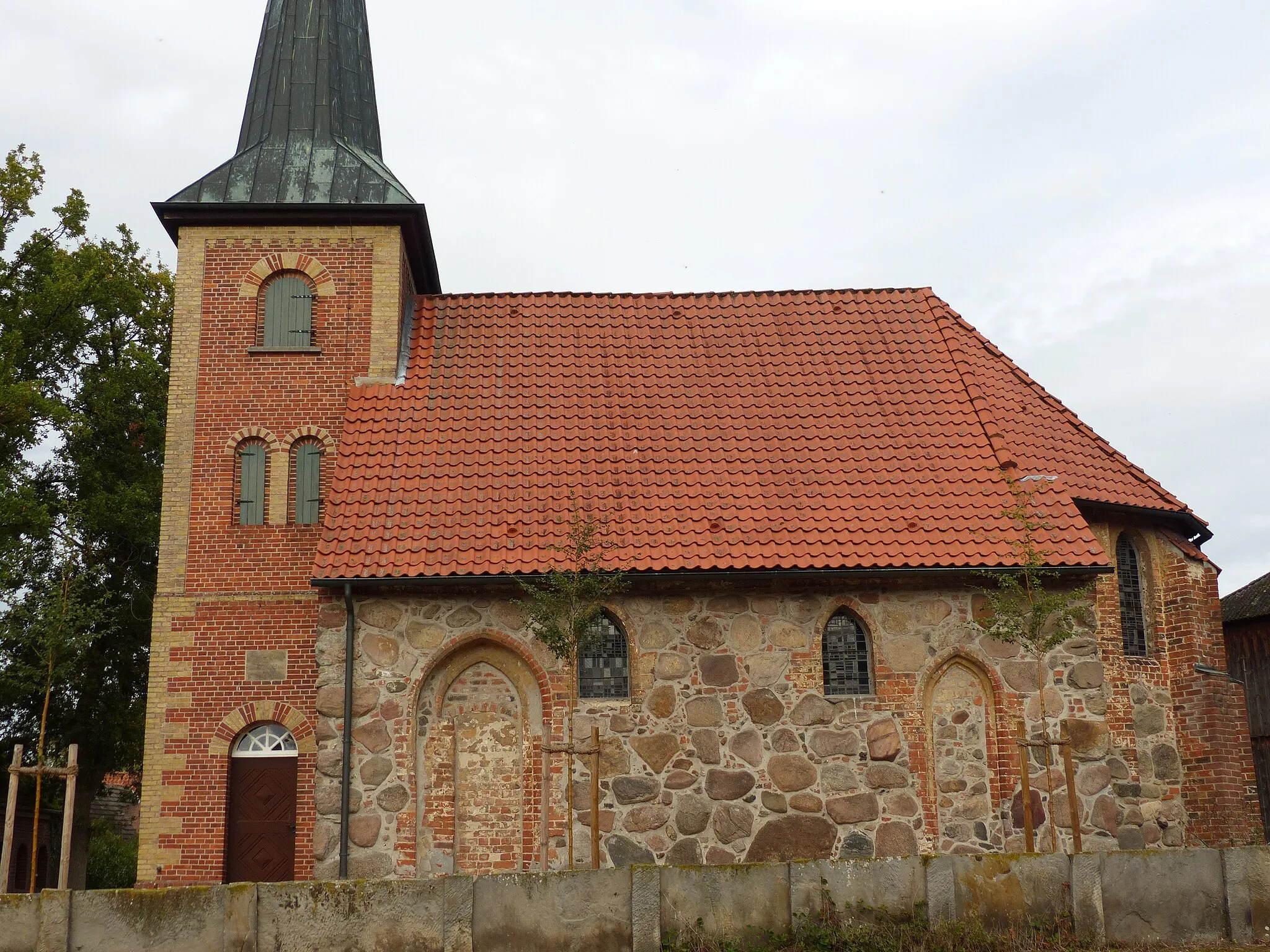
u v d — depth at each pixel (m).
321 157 25.19
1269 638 30.95
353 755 19.59
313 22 26.84
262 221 24.28
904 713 19.91
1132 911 14.82
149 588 33.62
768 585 20.33
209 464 23.11
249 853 21.53
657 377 23.94
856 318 25.56
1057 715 19.94
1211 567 23.03
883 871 14.66
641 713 19.81
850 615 20.50
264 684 22.03
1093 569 19.97
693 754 19.69
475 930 14.08
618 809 19.45
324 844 19.19
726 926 14.37
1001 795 19.73
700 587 20.27
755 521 20.77
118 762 33.97
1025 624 18.98
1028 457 22.25
